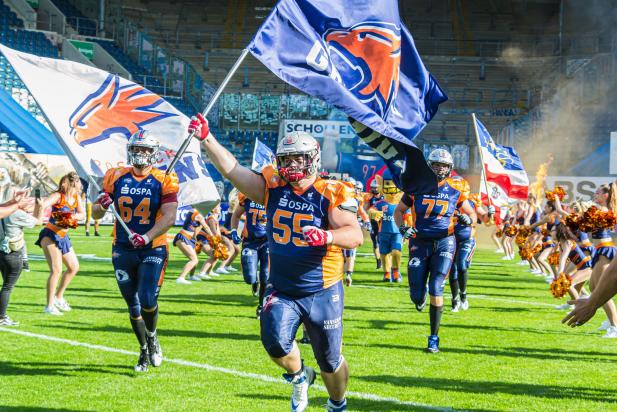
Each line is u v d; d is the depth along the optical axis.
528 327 9.84
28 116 27.56
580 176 29.27
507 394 6.27
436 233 8.12
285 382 6.44
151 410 5.55
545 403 6.01
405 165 5.59
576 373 7.13
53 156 25.92
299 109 35.59
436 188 5.46
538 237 17.62
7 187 8.67
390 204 14.92
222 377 6.58
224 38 42.41
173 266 17.28
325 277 4.83
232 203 16.09
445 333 9.23
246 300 11.80
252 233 9.85
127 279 6.63
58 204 9.60
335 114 33.72
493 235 25.53
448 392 6.30
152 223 6.57
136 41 37.69
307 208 4.77
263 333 4.78
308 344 8.36
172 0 44.09
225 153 4.82
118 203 6.57
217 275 15.59
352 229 4.64
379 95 6.02
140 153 6.47
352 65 5.93
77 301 10.96
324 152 31.81
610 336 9.15
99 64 36.19
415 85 6.46
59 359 7.12
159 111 8.10
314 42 5.66
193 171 8.38
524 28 44.31
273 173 4.89
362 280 15.34
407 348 8.20
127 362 7.07
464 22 44.38
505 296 13.28
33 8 36.75
